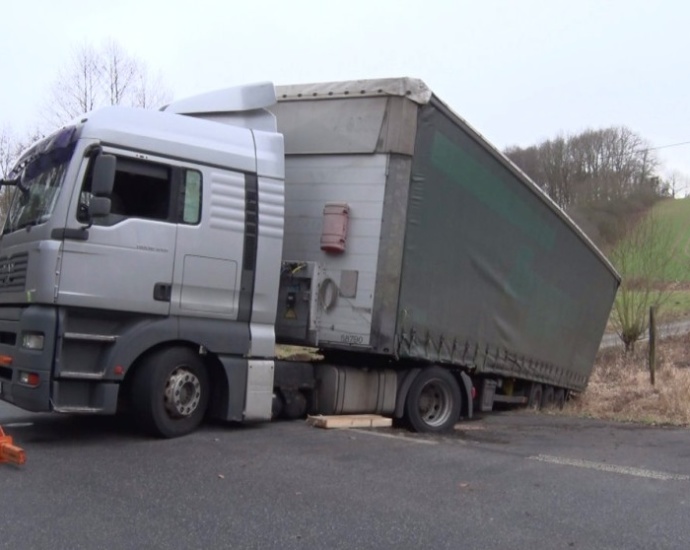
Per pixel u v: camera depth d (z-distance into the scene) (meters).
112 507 5.36
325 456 7.31
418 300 9.11
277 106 9.41
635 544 5.14
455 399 10.26
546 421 11.68
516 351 11.50
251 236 8.09
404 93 8.66
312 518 5.36
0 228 8.17
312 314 8.82
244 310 8.05
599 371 18.53
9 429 8.01
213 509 5.44
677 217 31.12
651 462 8.20
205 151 7.82
